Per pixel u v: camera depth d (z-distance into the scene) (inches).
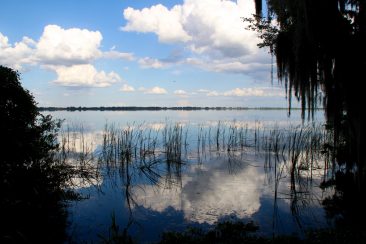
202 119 2479.1
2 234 330.0
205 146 1074.7
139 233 366.9
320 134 824.3
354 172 508.4
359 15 394.3
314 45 408.8
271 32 646.5
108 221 406.9
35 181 458.9
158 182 610.5
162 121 2161.7
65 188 563.2
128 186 581.9
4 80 442.3
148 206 467.2
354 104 400.2
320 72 429.4
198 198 505.4
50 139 522.6
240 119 2460.6
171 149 834.8
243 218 412.2
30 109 473.1
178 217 419.8
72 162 753.6
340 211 426.6
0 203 373.1
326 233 333.7
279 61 494.0
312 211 432.5
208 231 367.2
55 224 391.9
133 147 881.5
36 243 335.6
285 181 599.2
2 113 430.6
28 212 402.3
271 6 506.6
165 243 330.6
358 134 406.3
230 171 706.2
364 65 393.4
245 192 534.6
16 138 436.1
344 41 393.7
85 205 470.9
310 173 650.2
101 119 2529.5
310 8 393.1
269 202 476.7
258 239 328.8
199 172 700.0
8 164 424.5
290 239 323.9
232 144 1039.6
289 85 484.4
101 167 730.2
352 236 317.7
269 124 1812.3
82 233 367.9
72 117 2827.3
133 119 2502.5
